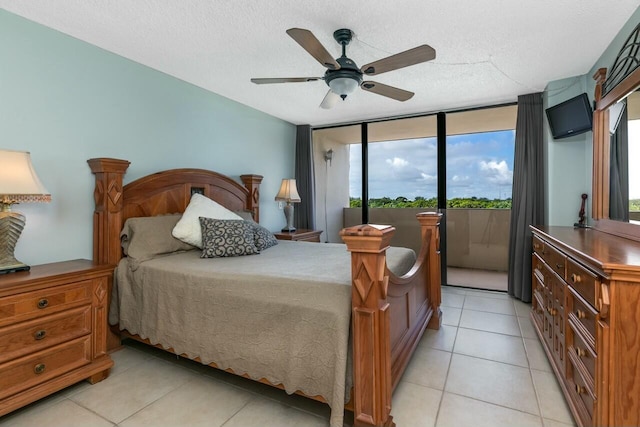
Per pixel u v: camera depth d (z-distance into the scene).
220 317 1.93
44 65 2.27
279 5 1.99
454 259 4.39
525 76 3.13
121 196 2.57
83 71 2.48
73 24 2.24
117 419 1.73
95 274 2.07
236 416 1.75
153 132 3.00
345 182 5.04
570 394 1.75
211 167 3.62
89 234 2.53
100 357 2.10
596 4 1.99
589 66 2.90
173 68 2.97
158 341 2.19
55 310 1.88
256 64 2.87
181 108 3.26
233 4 1.99
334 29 2.25
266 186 4.51
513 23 2.19
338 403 1.50
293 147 5.09
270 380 1.75
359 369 1.51
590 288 1.47
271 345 1.75
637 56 2.02
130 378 2.13
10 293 1.69
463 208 4.31
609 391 1.30
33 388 1.78
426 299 2.80
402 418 1.71
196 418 1.74
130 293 2.38
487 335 2.76
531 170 3.63
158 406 1.84
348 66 2.12
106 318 2.16
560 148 3.29
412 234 4.61
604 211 2.50
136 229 2.55
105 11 2.08
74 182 2.44
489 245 4.20
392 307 1.82
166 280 2.18
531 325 2.97
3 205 1.96
